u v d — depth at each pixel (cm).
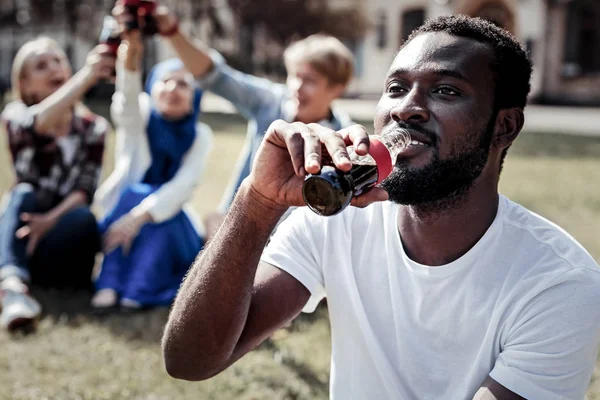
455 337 130
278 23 2192
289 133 108
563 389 122
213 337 125
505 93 127
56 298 387
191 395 277
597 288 122
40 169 391
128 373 293
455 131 122
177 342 128
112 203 405
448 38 126
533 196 672
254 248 121
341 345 143
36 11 2558
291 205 116
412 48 127
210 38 2158
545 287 123
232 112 1574
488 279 128
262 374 294
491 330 126
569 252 127
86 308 375
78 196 392
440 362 131
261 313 140
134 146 393
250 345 140
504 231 130
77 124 396
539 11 2214
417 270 131
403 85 126
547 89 2262
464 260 128
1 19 2730
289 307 143
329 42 349
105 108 1562
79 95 374
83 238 391
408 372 133
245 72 2202
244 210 119
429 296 130
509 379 122
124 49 363
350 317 141
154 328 346
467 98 123
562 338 121
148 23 347
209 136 405
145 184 400
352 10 2258
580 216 580
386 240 136
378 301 137
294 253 145
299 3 2191
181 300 127
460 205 128
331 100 351
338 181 99
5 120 392
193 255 400
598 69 2214
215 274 122
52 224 384
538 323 122
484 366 128
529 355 122
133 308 372
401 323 134
